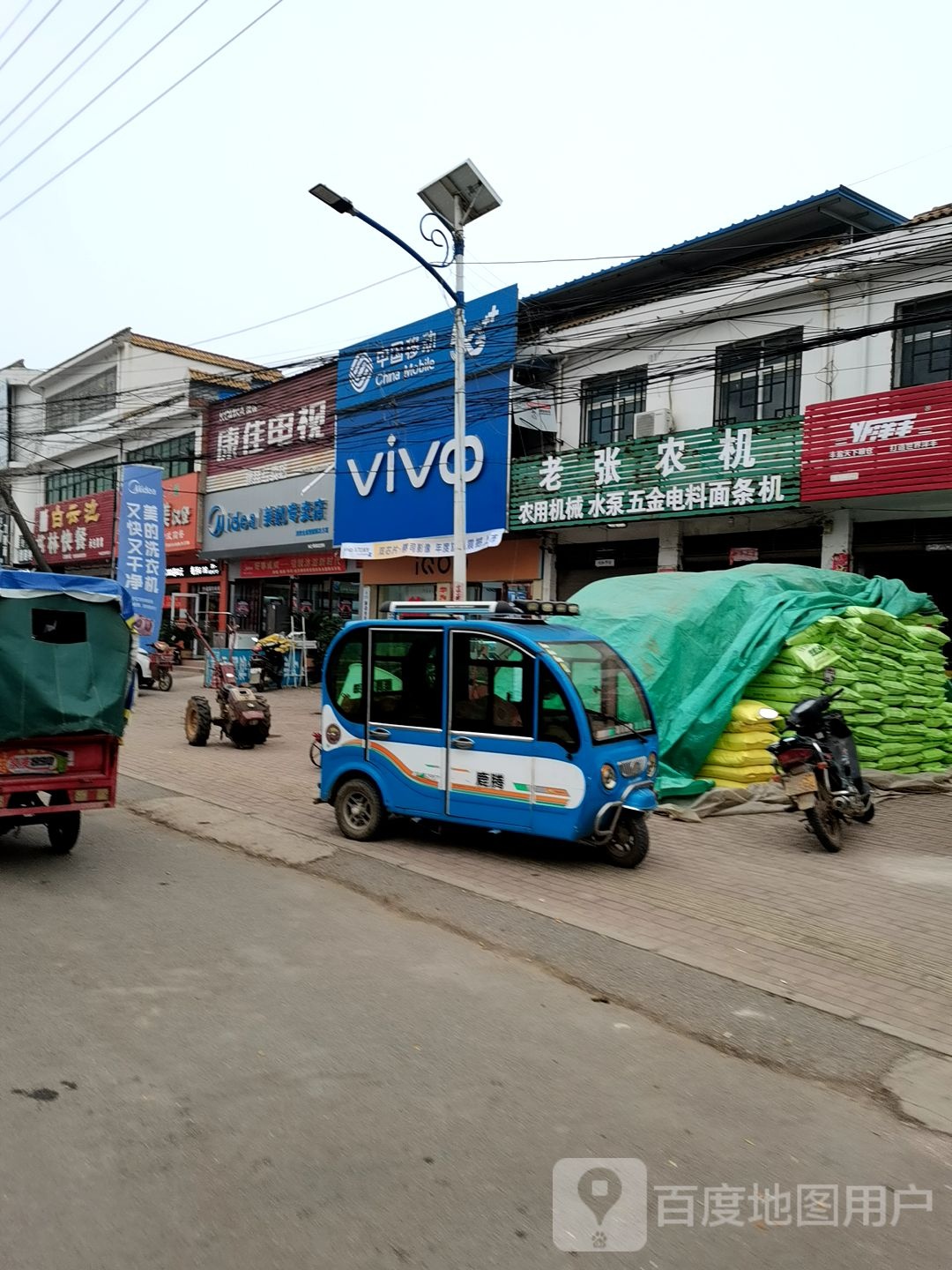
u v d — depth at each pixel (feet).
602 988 16.55
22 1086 12.23
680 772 31.60
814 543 46.85
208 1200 9.87
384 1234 9.41
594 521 51.26
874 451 40.19
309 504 75.10
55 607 23.25
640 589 35.60
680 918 20.30
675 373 47.80
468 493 58.54
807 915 20.61
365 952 17.97
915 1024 15.23
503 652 24.27
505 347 55.98
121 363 103.60
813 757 25.91
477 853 25.41
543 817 23.54
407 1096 12.32
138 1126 11.30
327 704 27.48
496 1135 11.43
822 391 45.06
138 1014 14.66
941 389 38.34
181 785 34.99
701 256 51.96
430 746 25.35
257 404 81.20
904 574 44.32
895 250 42.27
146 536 72.02
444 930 19.53
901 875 23.82
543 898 21.59
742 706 32.32
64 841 24.72
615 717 24.44
